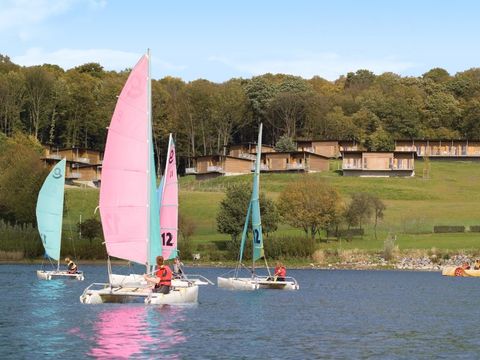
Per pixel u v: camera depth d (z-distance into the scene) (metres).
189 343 31.94
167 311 42.16
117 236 42.56
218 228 98.12
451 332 36.88
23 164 116.31
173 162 55.12
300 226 105.25
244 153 189.75
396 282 69.88
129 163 42.75
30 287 58.19
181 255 95.56
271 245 94.62
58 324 36.50
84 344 31.19
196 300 47.66
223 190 151.88
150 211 43.38
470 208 132.25
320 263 92.38
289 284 60.94
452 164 184.25
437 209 131.12
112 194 42.41
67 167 172.62
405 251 94.19
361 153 167.00
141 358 28.52
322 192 104.56
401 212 128.50
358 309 46.66
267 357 29.23
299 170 170.88
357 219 108.75
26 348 30.16
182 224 102.06
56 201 70.81
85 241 100.25
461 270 79.75
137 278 51.84
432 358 29.73
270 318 41.16
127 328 35.50
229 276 75.62
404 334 36.06
